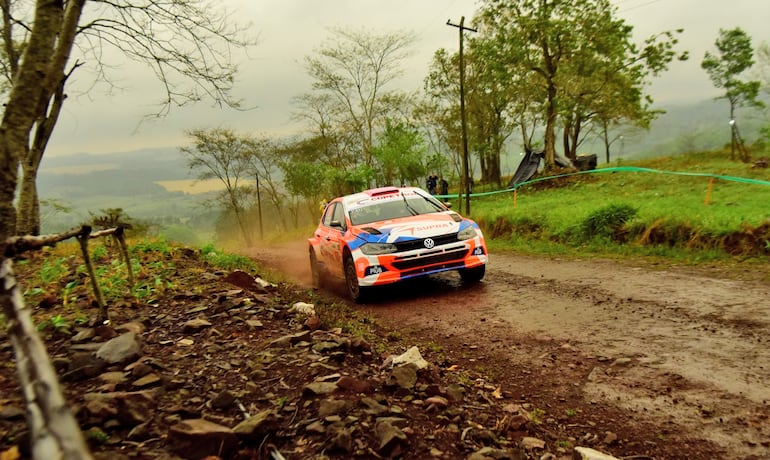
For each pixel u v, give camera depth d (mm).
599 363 4215
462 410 3166
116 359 3736
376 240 7375
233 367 3830
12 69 11391
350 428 2758
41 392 973
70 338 4477
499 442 2822
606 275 8016
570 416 3336
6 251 2100
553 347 4746
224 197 48938
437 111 37750
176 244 12883
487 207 23547
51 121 11008
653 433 2996
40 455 820
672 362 4047
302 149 43344
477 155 38125
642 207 13312
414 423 2934
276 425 2727
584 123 44062
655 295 6312
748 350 4113
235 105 7879
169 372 3680
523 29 31891
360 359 4266
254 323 5094
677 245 9852
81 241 4855
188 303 6082
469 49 34906
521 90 35219
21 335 1168
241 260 11984
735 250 8719
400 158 31344
